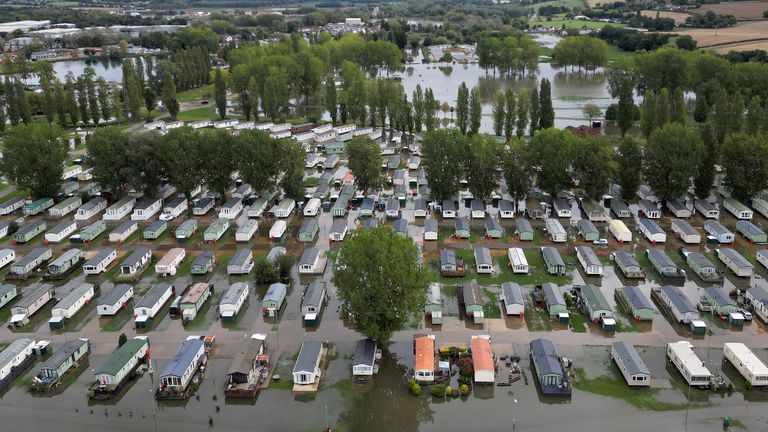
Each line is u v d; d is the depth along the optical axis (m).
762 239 161.88
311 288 137.62
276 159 192.62
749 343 119.50
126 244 168.50
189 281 148.25
